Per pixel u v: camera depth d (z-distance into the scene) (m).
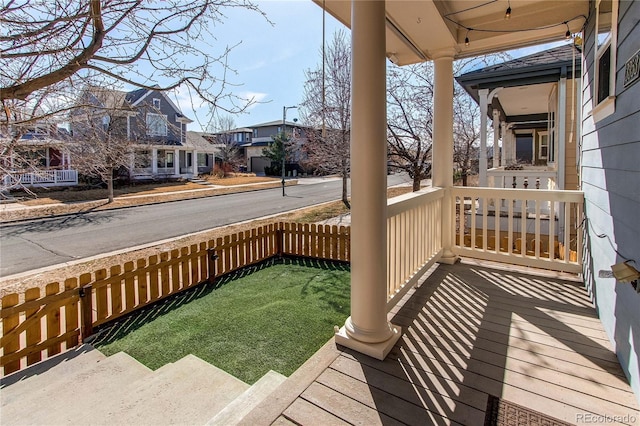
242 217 10.51
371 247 2.13
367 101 2.01
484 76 6.48
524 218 3.70
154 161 20.78
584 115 3.24
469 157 10.47
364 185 2.08
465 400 1.75
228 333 3.16
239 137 36.16
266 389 2.13
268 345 2.91
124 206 12.58
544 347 2.24
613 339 2.19
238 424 1.60
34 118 1.92
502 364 2.06
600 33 2.53
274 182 22.12
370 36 1.97
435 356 2.15
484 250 3.97
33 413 2.10
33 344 2.96
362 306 2.19
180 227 9.11
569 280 3.44
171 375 2.41
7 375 2.76
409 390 1.83
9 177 2.26
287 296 4.01
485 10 3.38
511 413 1.66
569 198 3.45
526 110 9.95
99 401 2.22
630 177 1.84
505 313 2.74
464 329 2.49
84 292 3.28
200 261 4.48
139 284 3.80
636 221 1.74
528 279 3.48
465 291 3.20
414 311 2.80
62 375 2.72
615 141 2.12
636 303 1.76
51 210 11.54
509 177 7.59
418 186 8.52
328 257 5.54
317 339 2.98
